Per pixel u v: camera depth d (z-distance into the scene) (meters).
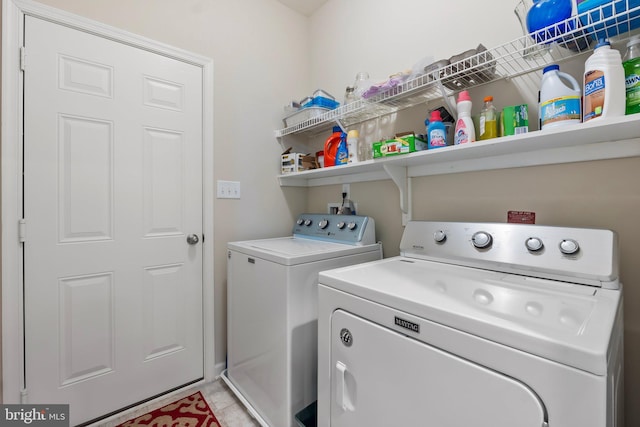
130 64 1.53
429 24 1.53
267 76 2.09
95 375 1.45
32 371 1.30
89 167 1.43
